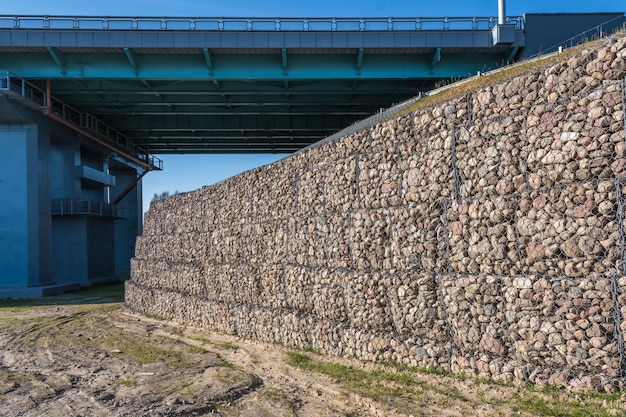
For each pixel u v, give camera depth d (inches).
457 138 337.4
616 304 239.3
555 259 269.1
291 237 504.4
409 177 374.6
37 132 1217.4
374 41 1098.1
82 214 1364.4
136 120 1568.7
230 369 404.8
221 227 658.8
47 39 1067.9
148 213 930.7
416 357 342.6
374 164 409.4
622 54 248.5
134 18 1077.8
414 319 350.9
